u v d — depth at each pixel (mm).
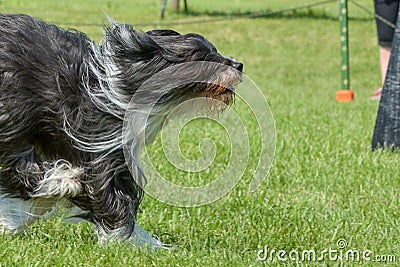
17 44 7754
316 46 31469
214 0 41500
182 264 7832
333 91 24734
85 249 8180
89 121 7816
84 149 7848
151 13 35938
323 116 17875
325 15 36312
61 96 7781
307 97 22656
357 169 12461
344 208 10414
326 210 10281
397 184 11641
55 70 7801
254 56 30141
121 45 7895
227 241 8805
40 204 8328
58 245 8414
